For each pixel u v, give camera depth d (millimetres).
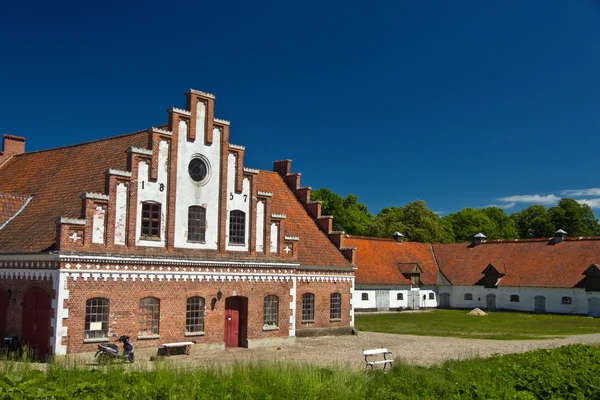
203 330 31500
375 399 18578
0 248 29422
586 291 66500
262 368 20719
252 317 33906
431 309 76812
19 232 30250
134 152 29031
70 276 26328
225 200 32844
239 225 33656
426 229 96750
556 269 71312
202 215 31844
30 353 26297
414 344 37000
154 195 29812
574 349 29656
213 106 32562
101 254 27219
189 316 31000
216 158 32656
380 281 69938
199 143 31859
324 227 44188
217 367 22406
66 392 15922
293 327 36062
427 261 81438
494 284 74938
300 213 44344
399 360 26516
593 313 65688
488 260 78938
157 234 29922
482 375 22375
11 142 41938
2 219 32250
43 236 28484
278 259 35312
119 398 16000
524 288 72250
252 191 34281
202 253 31531
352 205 114562
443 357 30938
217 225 32500
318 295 40062
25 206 33500
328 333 40500
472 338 41438
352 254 42375
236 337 33625
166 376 18891
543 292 70438
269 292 34875
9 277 28891
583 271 68312
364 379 20953
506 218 129875
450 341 39000
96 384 17062
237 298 33781
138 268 28750
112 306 27734
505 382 20422
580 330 48500
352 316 42344
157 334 29453
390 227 96000
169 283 30047
